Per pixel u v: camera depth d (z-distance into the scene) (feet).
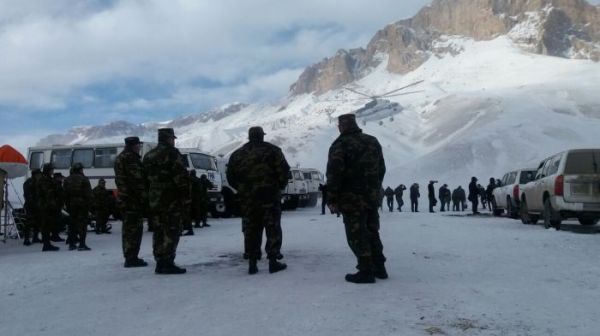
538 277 20.81
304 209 109.19
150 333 13.57
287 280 20.36
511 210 65.72
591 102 364.17
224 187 79.61
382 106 505.66
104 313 15.84
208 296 17.85
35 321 15.19
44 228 35.55
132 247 25.95
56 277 23.11
